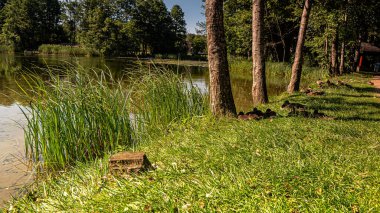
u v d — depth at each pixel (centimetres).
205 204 336
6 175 585
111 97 739
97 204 352
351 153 483
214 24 777
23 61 3966
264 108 1020
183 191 364
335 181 371
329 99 1141
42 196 445
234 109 820
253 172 400
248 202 328
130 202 350
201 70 3850
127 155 454
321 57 3325
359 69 3866
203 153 502
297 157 454
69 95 678
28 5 8231
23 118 1010
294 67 1434
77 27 9275
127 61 5131
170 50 8950
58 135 621
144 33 8281
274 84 2491
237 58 4744
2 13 8706
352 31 2538
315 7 2344
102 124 689
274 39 4650
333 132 620
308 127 650
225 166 432
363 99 1158
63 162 623
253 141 549
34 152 704
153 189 371
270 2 3916
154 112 830
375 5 2550
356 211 312
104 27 7412
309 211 314
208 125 734
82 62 4312
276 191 349
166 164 464
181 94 898
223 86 801
